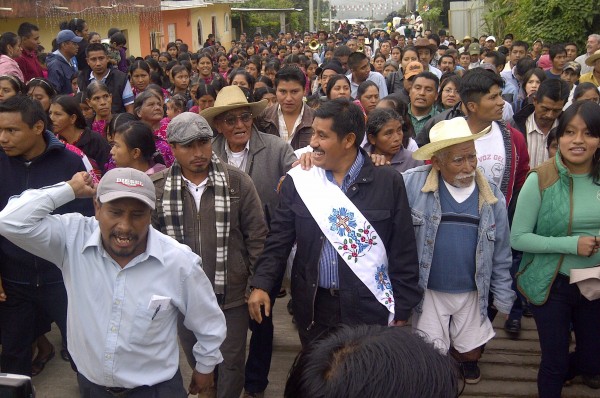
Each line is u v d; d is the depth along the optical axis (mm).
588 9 16469
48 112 5965
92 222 2863
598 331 3826
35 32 9250
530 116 5367
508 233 3840
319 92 9719
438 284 3746
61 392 4340
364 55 8492
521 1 17938
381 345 1351
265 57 18250
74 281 2771
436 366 1329
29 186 3734
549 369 3826
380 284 3330
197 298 2881
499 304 3832
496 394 4375
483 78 4258
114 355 2742
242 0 32812
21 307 3832
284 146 4527
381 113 4406
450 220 3686
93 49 8070
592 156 3648
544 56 11547
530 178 3775
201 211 3594
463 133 3508
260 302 3414
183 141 3416
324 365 1369
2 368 3941
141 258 2730
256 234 3719
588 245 3541
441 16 32438
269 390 4418
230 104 4277
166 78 11406
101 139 5254
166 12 26516
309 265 3385
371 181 3367
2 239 3674
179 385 2975
